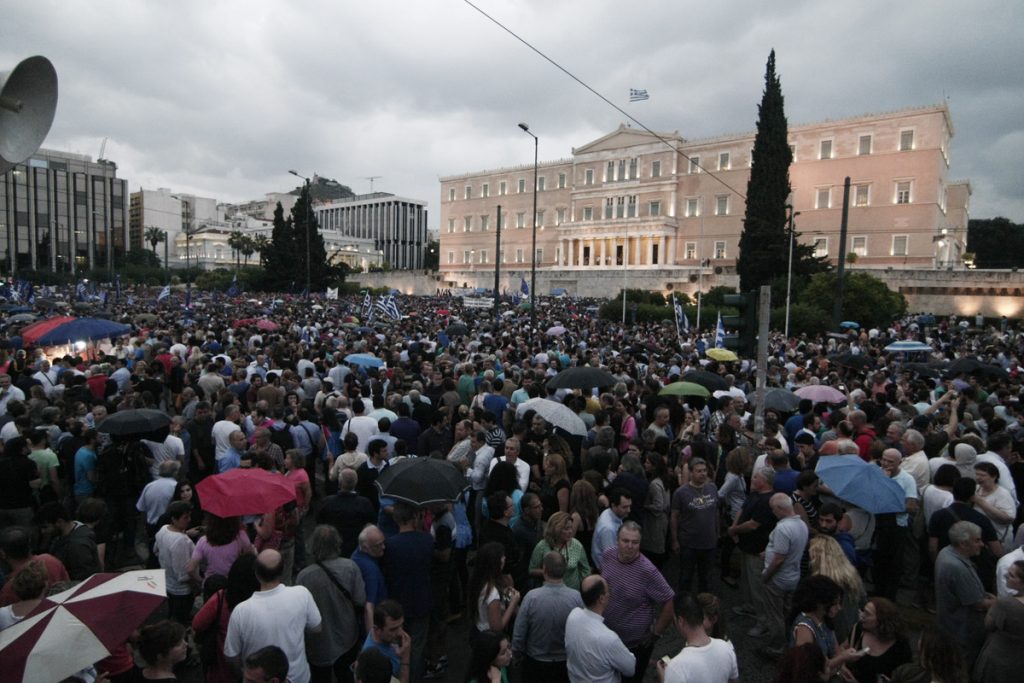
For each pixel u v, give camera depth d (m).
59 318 16.19
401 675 5.02
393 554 5.82
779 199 53.94
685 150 85.31
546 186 100.88
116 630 3.97
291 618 4.77
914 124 69.44
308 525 10.36
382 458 8.66
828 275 42.69
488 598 5.53
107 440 9.11
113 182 142.88
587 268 84.56
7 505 7.75
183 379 15.46
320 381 13.54
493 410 11.58
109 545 8.30
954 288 58.75
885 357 22.66
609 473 8.36
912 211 69.62
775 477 7.63
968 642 5.71
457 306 53.88
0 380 11.19
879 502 6.73
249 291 80.88
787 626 6.13
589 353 17.59
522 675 5.32
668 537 8.50
